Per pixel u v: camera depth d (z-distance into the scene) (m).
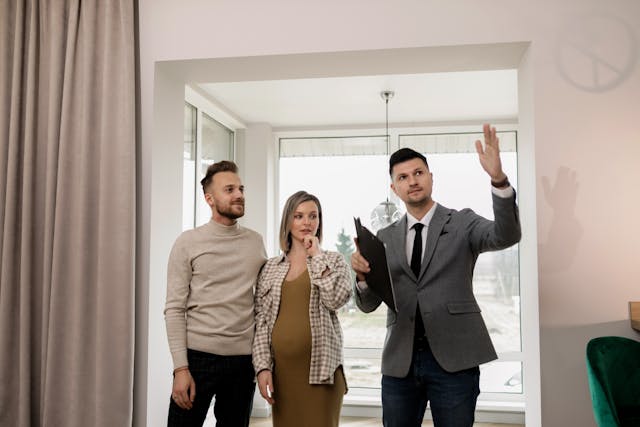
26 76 2.44
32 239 2.37
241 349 2.03
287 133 4.78
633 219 2.11
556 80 2.18
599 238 2.12
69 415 2.25
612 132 2.14
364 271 1.97
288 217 2.12
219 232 2.10
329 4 2.34
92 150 2.33
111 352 2.24
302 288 2.03
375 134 4.70
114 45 2.36
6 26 2.45
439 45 2.26
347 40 2.32
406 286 2.02
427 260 1.99
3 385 2.33
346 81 3.50
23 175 2.40
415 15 2.29
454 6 2.26
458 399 1.92
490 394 4.34
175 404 2.01
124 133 2.32
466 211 2.07
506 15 2.23
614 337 1.91
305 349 1.97
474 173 4.54
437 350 1.92
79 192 2.33
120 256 2.27
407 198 2.01
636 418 1.79
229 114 4.19
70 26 2.38
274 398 2.01
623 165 2.13
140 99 2.42
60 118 2.38
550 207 2.15
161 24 2.44
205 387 2.00
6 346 2.34
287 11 2.37
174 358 1.98
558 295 2.12
